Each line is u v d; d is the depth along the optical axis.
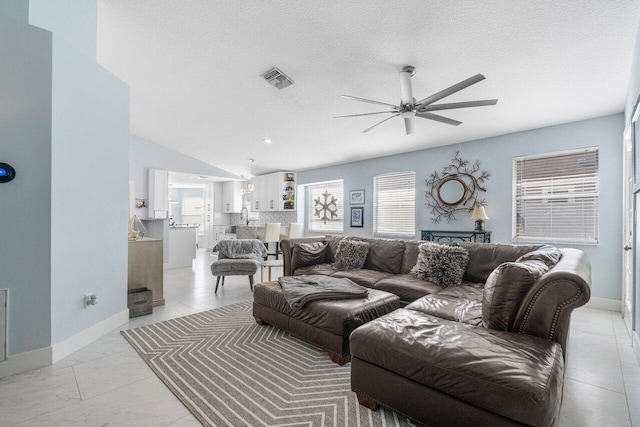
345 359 2.13
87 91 2.43
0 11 2.07
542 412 1.08
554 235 4.00
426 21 2.46
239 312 3.34
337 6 2.44
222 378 1.94
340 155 6.16
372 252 3.82
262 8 2.55
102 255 2.63
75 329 2.33
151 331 2.74
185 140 6.24
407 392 1.44
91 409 1.60
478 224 4.52
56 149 2.13
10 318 1.95
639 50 2.23
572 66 2.80
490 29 2.47
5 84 1.94
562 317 1.49
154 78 3.83
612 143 3.57
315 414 1.59
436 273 2.98
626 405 1.68
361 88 3.58
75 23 2.49
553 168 4.03
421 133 4.69
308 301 2.38
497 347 1.39
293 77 3.53
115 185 2.80
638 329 2.27
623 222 3.40
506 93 3.32
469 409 1.25
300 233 7.09
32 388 1.79
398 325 1.68
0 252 1.92
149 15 2.75
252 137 5.67
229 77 3.72
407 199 5.63
